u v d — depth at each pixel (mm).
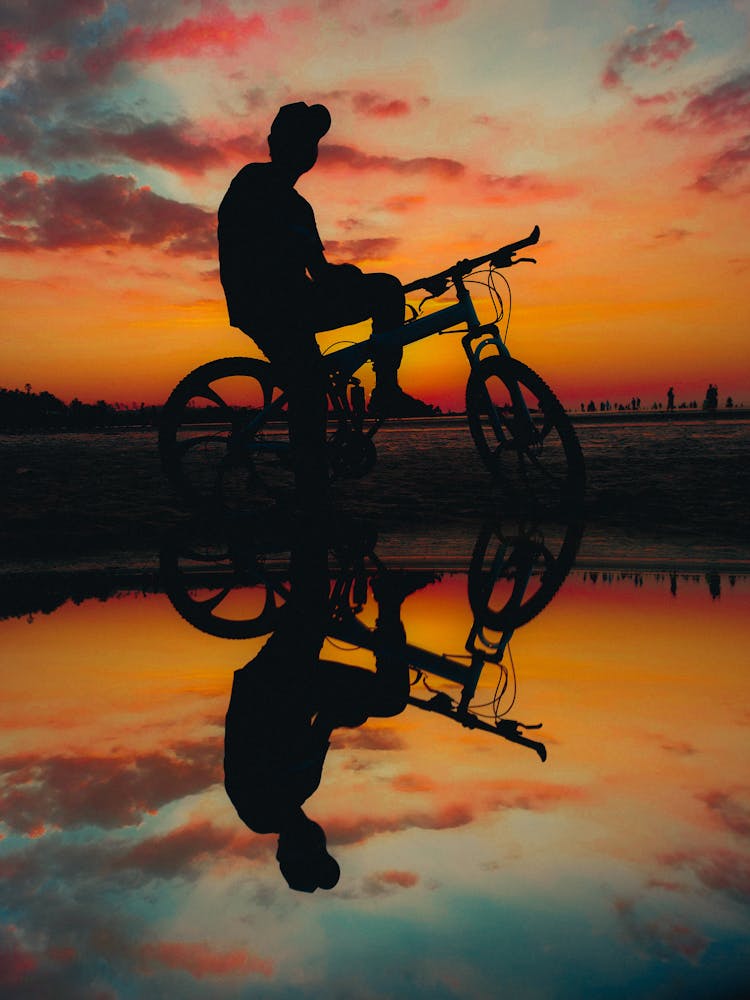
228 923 782
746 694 1450
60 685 1621
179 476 4199
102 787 1106
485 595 2488
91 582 2832
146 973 706
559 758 1172
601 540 3500
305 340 3688
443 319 3893
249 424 4094
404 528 3992
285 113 3529
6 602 2518
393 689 1558
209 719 1403
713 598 2324
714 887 821
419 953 727
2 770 1176
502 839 931
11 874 880
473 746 1230
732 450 7332
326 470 3986
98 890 842
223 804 1046
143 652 1890
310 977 695
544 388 4051
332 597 2518
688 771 1111
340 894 825
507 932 751
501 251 3736
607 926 759
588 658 1726
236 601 2486
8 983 696
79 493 5219
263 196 3543
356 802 1045
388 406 3891
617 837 930
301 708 1452
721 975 682
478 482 5566
